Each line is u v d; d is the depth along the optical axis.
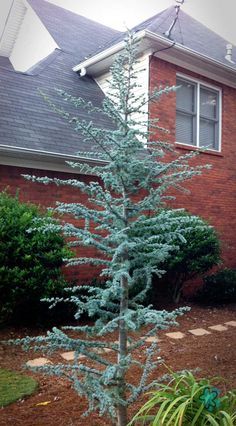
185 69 10.02
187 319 7.43
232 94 11.26
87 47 12.39
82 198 8.03
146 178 2.93
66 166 7.77
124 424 2.81
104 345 2.82
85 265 7.98
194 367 4.75
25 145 7.11
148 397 3.65
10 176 7.28
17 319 6.41
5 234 5.84
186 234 8.10
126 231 2.86
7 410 3.48
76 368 2.66
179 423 2.43
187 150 9.88
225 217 10.85
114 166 2.89
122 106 3.02
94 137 2.94
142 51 9.30
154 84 9.24
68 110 8.83
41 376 4.29
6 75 8.97
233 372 4.61
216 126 10.93
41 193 7.58
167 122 9.45
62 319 6.57
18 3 13.46
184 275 8.66
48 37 12.38
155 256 2.85
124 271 2.64
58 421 3.29
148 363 2.87
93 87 10.29
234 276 9.23
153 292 7.84
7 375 4.30
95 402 3.03
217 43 12.41
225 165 10.98
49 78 9.72
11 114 7.81
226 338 6.21
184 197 9.79
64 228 2.83
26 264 5.94
